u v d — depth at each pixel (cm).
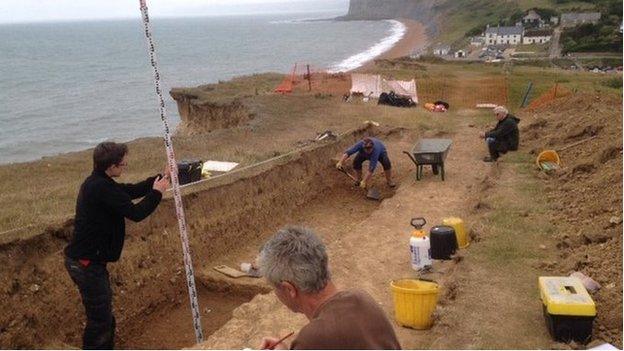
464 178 1364
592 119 1529
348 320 287
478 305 688
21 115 5697
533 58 7844
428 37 13938
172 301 1006
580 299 598
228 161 1471
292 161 1480
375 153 1427
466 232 968
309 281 299
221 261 1137
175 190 726
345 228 1302
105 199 590
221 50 13988
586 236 862
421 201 1215
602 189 1027
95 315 622
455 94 2995
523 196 1122
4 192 1266
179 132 2808
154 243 1026
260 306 770
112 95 7038
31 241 863
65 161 1623
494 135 1455
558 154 1381
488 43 10156
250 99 2536
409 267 895
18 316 790
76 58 13100
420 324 679
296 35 19438
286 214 1375
